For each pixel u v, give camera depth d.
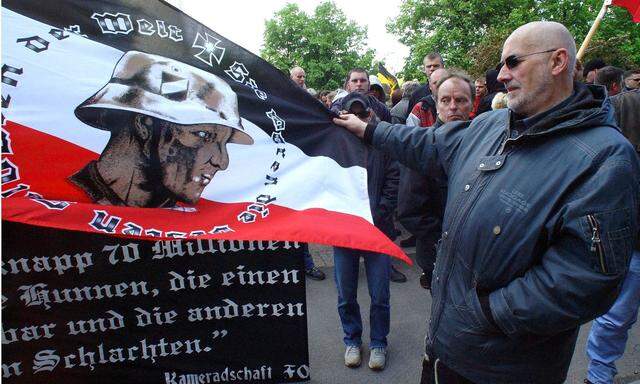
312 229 1.82
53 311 1.93
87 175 1.67
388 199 2.74
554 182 1.31
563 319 1.28
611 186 1.22
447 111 2.38
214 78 1.83
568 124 1.32
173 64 1.77
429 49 19.34
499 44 12.59
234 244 2.06
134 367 2.08
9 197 1.58
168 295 2.04
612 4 3.71
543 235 1.34
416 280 4.01
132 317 2.03
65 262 1.90
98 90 1.67
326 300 3.67
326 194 1.95
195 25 1.80
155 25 1.75
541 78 1.40
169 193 1.76
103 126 1.68
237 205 1.83
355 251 2.66
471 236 1.46
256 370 2.22
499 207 1.40
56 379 2.00
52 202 1.62
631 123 2.91
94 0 1.67
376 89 4.88
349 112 2.33
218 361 2.18
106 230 1.64
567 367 1.52
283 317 2.18
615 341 2.38
